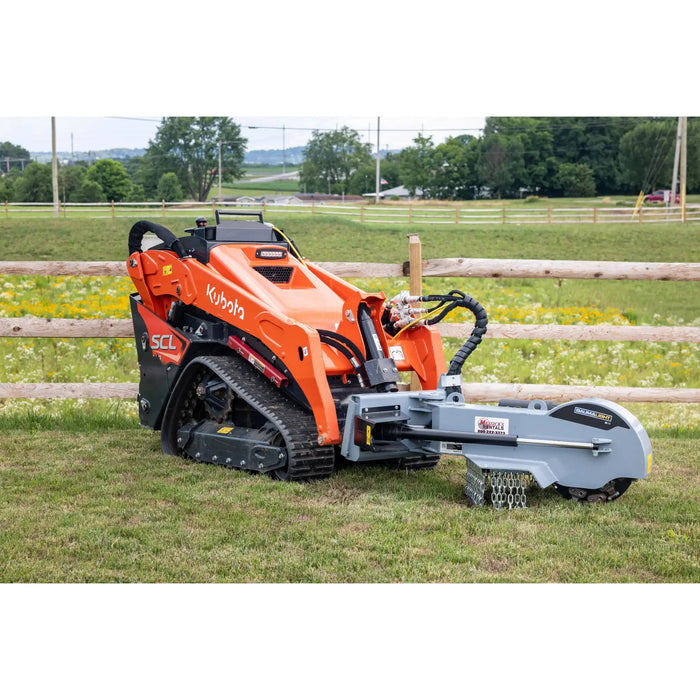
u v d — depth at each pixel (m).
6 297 14.87
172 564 4.29
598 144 59.91
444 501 5.39
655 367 11.91
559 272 7.79
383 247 26.23
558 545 4.55
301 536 4.68
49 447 6.95
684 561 4.31
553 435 5.16
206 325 6.41
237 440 6.05
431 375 6.24
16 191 50.56
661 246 27.06
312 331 5.67
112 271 8.13
